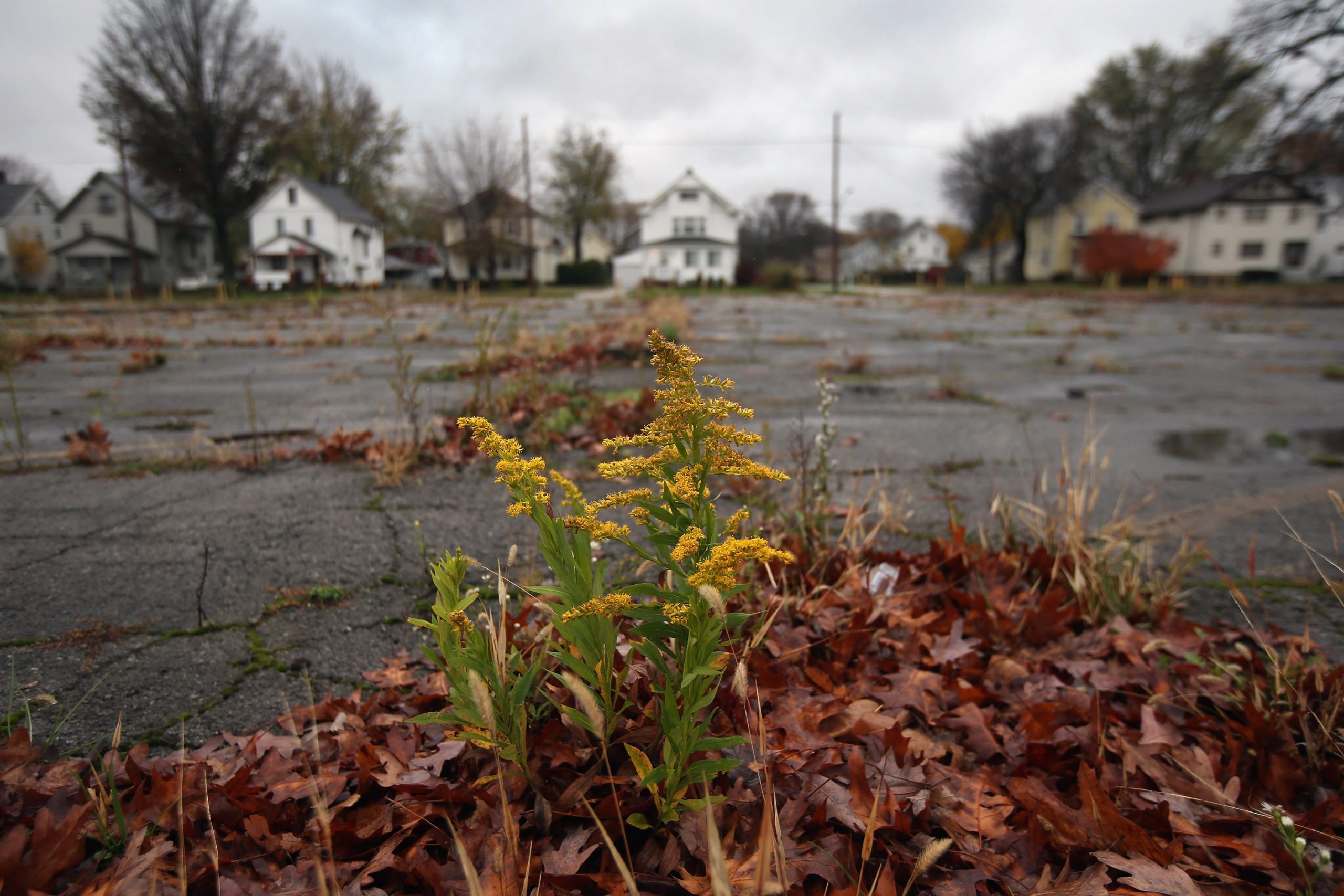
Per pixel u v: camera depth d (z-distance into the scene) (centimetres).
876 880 141
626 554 315
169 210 5781
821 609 257
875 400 792
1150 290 4781
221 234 4997
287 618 270
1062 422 673
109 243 5647
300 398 748
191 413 668
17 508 391
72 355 1117
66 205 5872
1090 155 6688
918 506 417
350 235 5656
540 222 6266
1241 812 174
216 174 4862
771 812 123
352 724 197
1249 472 500
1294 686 209
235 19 4647
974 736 199
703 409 140
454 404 700
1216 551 357
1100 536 319
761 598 240
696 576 123
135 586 294
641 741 162
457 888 141
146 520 373
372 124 6694
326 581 301
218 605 279
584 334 1370
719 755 171
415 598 289
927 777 179
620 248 9581
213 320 1995
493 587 282
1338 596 228
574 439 547
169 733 202
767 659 215
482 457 493
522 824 155
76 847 140
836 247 4953
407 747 182
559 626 146
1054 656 250
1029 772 187
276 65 4925
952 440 590
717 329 1738
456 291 5159
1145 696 223
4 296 4081
